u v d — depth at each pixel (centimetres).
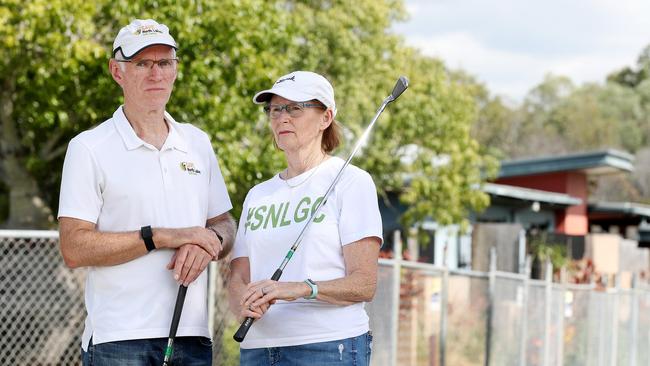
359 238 457
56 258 949
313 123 470
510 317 1168
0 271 927
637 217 3117
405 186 2138
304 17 1842
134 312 447
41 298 916
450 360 1053
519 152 6075
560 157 2677
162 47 454
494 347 1127
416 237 2011
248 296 436
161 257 452
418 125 1991
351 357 457
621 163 2659
